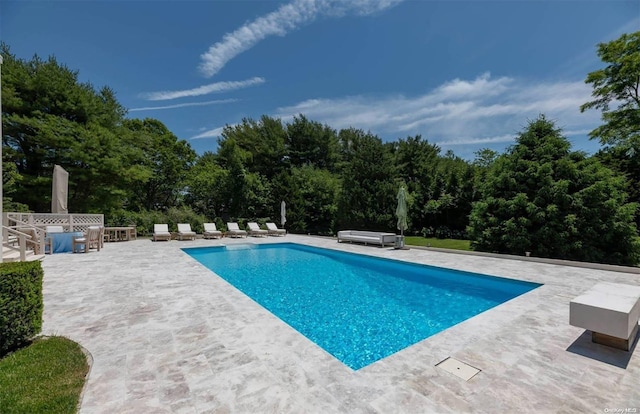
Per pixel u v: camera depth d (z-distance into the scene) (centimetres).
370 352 402
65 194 1177
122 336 364
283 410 229
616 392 260
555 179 1208
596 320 338
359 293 676
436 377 281
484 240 1328
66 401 229
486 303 607
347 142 3092
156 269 772
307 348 337
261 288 716
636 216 1330
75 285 605
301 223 2144
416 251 1166
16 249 919
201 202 2355
